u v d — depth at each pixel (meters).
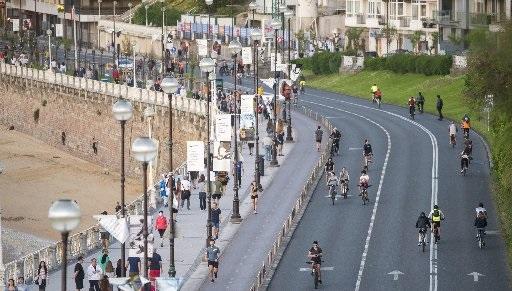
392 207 189.62
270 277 155.00
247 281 155.88
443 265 159.00
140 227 144.88
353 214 186.25
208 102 183.12
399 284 151.38
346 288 150.38
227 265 163.12
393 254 164.62
